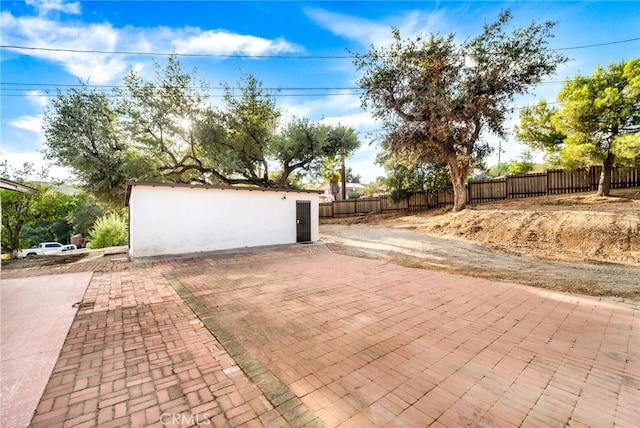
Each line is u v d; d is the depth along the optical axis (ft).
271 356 9.02
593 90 32.14
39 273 22.27
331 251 31.73
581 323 11.48
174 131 46.21
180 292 16.48
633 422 5.91
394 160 55.36
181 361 8.72
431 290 16.46
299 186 69.56
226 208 32.91
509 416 6.13
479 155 43.24
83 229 110.01
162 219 29.27
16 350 9.44
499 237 31.71
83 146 41.22
